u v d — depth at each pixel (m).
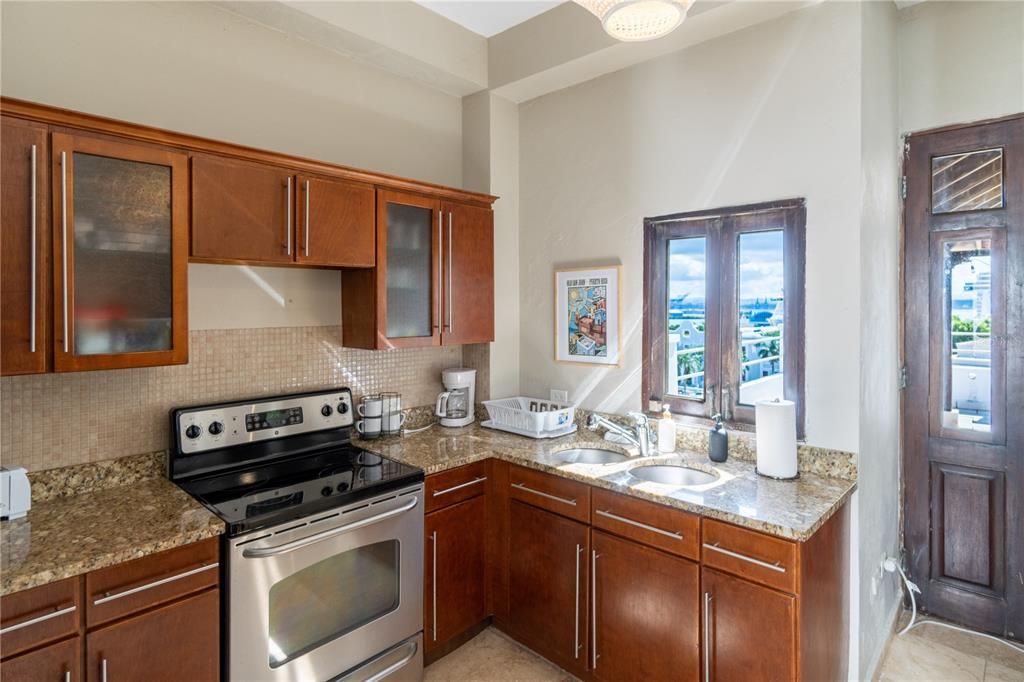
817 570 1.67
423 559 2.12
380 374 2.71
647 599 1.90
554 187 2.92
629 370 2.63
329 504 1.78
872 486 2.14
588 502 2.08
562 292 2.89
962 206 2.41
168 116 2.01
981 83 2.33
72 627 1.32
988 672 2.20
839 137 1.98
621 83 2.62
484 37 2.88
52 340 1.52
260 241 1.94
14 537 1.45
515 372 3.09
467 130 3.04
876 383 2.17
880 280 2.22
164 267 1.72
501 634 2.49
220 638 1.58
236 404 2.10
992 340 2.37
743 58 2.22
